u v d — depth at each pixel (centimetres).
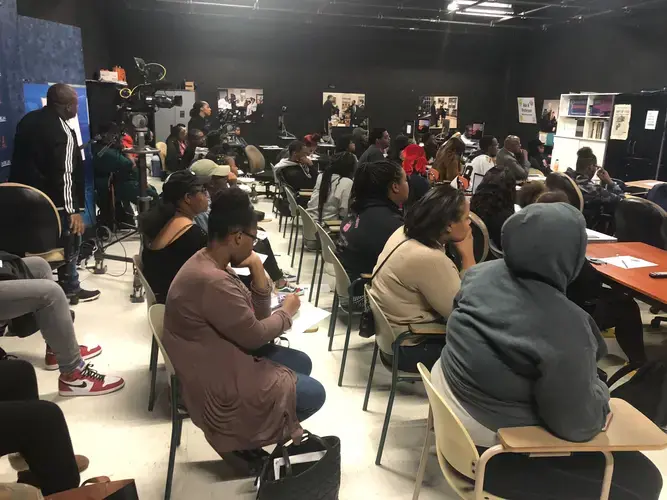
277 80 1102
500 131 1243
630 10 873
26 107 400
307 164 580
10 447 141
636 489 141
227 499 192
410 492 199
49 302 239
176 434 188
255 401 181
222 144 673
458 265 288
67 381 255
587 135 937
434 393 142
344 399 263
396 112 1185
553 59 1109
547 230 129
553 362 124
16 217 302
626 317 278
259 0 902
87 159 511
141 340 321
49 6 578
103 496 132
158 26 1005
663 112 791
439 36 1150
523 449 127
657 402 215
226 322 176
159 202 263
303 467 172
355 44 1126
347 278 271
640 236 361
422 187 468
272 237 574
